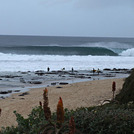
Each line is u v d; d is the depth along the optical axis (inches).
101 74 1095.0
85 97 599.2
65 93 665.0
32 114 158.1
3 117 449.7
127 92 334.0
